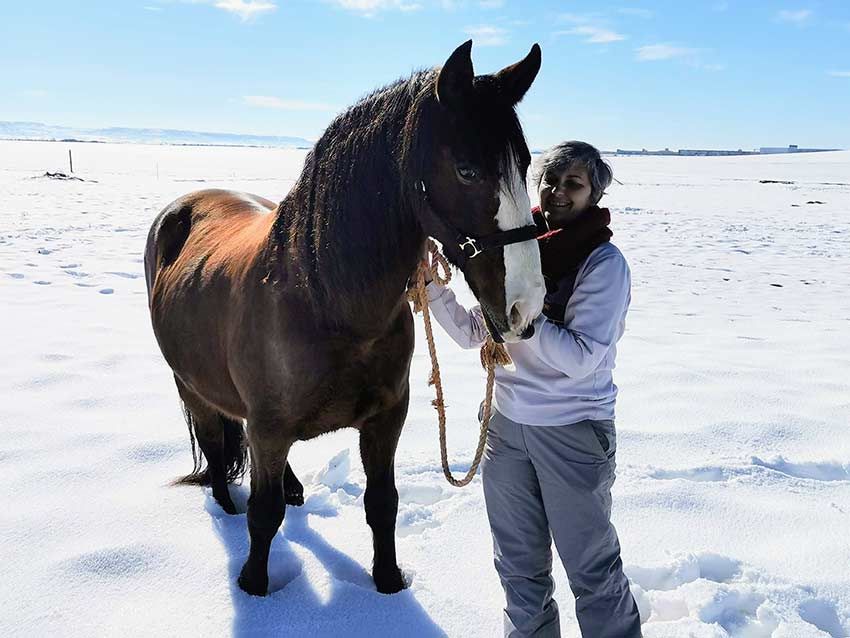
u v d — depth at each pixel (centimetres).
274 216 255
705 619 229
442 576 255
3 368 451
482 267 175
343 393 223
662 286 817
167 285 305
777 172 4691
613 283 185
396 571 251
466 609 235
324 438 382
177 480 318
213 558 261
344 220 207
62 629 219
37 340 516
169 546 265
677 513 292
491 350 199
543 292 173
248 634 221
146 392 422
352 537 282
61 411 387
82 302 644
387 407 238
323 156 216
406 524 295
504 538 208
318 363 216
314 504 307
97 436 356
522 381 196
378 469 248
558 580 252
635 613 201
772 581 243
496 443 206
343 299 210
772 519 288
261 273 227
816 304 730
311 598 240
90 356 485
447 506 304
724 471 329
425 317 221
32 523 274
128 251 925
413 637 223
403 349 231
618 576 199
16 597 232
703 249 1112
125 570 249
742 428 377
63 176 2352
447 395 435
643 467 331
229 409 273
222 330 253
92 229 1120
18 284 700
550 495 196
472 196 173
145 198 1742
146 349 508
